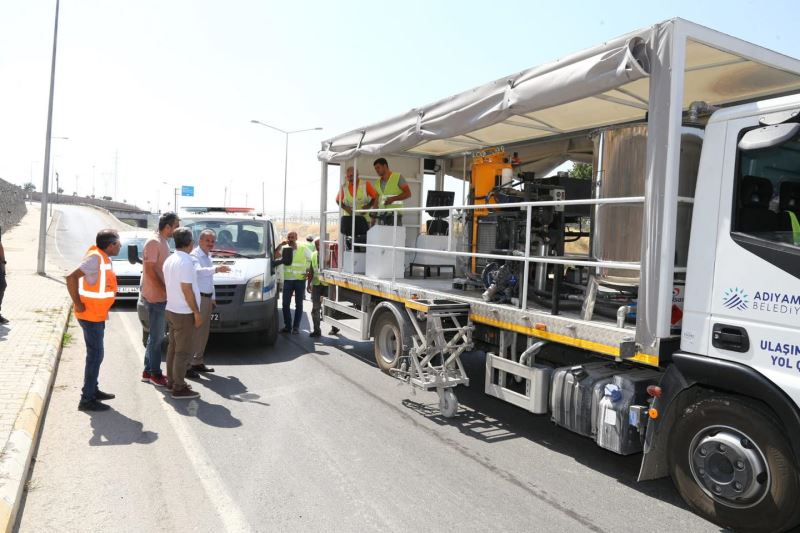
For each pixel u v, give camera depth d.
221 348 8.81
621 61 3.89
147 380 6.77
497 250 6.11
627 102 5.54
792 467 3.30
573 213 6.37
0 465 3.97
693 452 3.77
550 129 6.98
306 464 4.50
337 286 8.85
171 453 4.64
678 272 3.99
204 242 7.14
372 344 9.35
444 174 9.73
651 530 3.62
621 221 4.59
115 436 4.98
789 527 3.34
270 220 9.90
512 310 5.16
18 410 5.04
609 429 4.16
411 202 9.52
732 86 5.07
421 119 6.23
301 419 5.56
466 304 5.82
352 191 8.80
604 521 3.72
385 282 7.20
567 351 4.98
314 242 10.52
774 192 3.41
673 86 3.70
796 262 3.28
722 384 3.60
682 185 4.01
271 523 3.59
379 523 3.62
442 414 5.78
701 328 3.73
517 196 6.10
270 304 8.52
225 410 5.77
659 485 4.31
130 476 4.20
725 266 3.62
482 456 4.79
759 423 3.43
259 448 4.80
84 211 81.12
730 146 3.65
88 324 5.54
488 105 5.20
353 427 5.38
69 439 4.88
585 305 4.66
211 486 4.08
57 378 6.75
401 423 5.55
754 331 3.46
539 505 3.93
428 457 4.72
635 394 4.11
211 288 7.20
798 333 3.26
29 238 41.38
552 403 4.68
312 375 7.25
